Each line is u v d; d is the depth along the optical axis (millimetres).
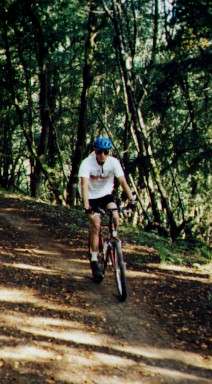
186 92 18719
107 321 6367
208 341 6039
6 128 32156
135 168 17109
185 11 12367
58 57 27000
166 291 7711
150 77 19812
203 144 14672
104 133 29297
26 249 9672
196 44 14023
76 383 4777
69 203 25094
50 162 30109
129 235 12219
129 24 24516
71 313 6480
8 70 25422
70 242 10695
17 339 5512
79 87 27969
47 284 7539
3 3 22969
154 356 5547
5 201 16609
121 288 7023
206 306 7188
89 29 23422
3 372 4789
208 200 22453
